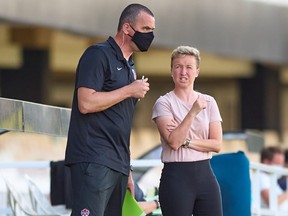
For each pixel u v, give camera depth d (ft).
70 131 37.32
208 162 40.06
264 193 64.44
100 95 36.50
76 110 37.22
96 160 36.55
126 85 37.60
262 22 104.78
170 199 39.55
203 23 98.12
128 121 37.70
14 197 50.65
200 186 39.70
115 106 37.22
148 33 37.81
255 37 103.96
